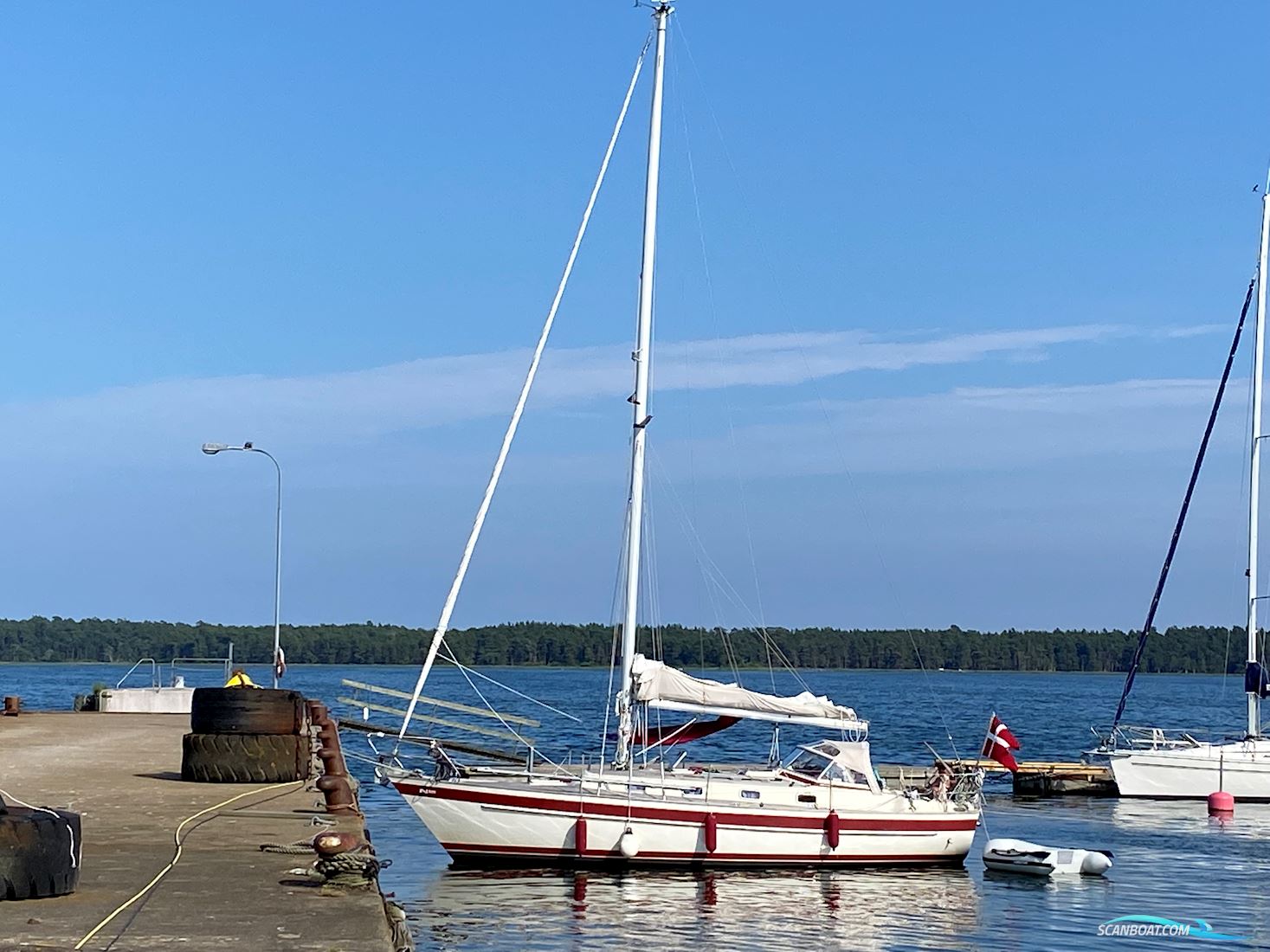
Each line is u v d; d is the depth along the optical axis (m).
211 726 24.92
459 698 106.12
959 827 29.69
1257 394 48.50
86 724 43.53
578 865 27.30
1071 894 27.14
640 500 29.77
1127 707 123.81
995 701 135.62
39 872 12.90
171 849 16.34
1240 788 43.78
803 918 24.00
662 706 28.34
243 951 11.02
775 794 28.30
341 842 13.90
